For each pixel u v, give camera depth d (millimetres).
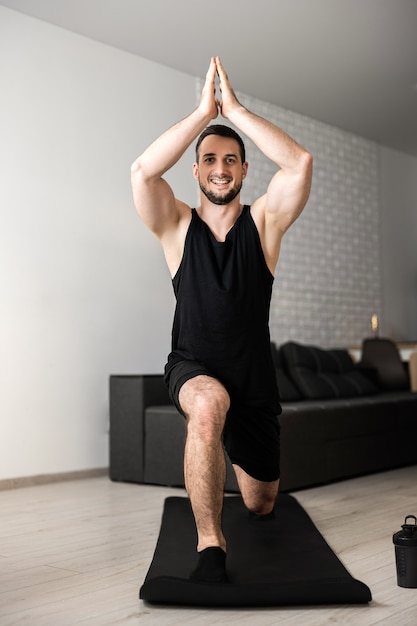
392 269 7012
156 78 5074
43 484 4250
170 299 5082
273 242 2412
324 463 4078
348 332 6422
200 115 2191
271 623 1771
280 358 5172
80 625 1766
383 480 4277
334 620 1780
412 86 5500
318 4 4207
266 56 4918
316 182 6184
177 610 1891
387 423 4711
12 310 4207
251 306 2361
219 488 2080
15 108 4285
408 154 7359
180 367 2326
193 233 2377
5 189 4219
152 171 2229
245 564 2244
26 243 4297
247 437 2623
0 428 4105
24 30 4344
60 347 4422
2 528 2996
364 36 4637
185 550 2422
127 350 4781
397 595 1981
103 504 3545
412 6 4262
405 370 5879
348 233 6500
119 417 4316
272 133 2209
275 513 3125
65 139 4523
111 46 4809
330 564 2213
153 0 4168
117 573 2260
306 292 6027
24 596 2021
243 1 4172
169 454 4070
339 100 5754
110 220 4742
